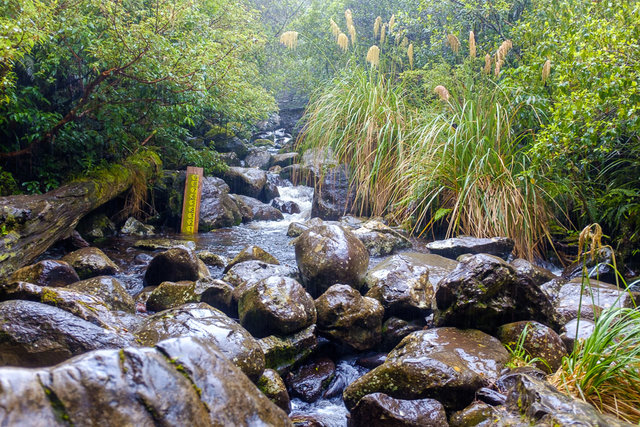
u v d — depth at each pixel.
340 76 9.34
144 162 8.01
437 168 6.53
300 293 3.65
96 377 1.29
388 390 2.78
